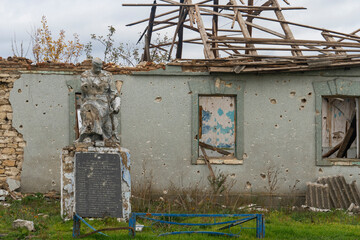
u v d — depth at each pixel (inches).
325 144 675.4
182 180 556.4
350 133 593.3
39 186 550.9
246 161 561.3
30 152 552.1
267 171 561.6
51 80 555.8
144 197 503.5
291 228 401.7
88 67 558.3
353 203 519.5
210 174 550.9
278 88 566.6
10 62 553.0
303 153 566.3
